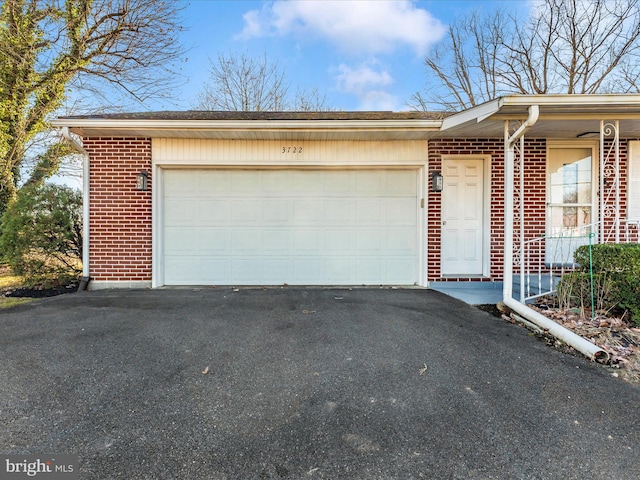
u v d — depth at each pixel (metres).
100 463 1.85
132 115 7.03
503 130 5.85
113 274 6.46
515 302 4.66
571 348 3.43
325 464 1.85
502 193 6.46
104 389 2.65
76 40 9.32
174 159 6.45
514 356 3.27
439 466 1.84
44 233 6.49
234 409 2.39
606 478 1.74
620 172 6.39
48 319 4.41
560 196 6.52
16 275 6.60
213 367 3.04
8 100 8.88
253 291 6.18
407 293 5.97
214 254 6.71
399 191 6.73
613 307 4.09
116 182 6.40
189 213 6.67
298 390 2.65
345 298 5.59
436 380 2.81
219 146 6.48
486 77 15.80
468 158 6.56
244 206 6.70
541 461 1.87
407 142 6.51
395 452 1.95
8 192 9.37
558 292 4.54
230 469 1.81
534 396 2.56
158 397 2.54
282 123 5.83
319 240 6.75
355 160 6.52
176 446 1.99
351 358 3.23
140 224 6.45
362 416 2.30
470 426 2.19
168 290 6.26
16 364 3.07
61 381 2.76
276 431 2.14
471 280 6.52
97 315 4.60
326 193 6.73
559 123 5.34
